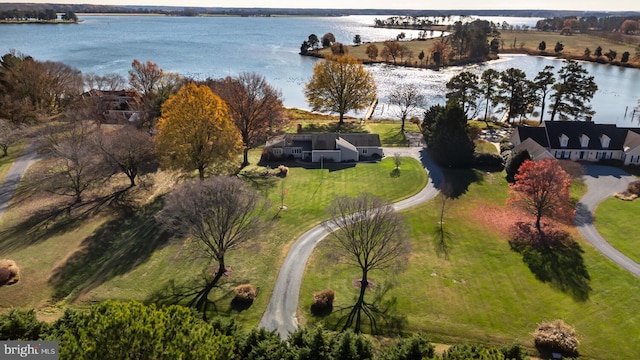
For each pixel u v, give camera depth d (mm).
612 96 123188
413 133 87938
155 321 23109
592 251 46156
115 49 197875
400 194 60281
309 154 73812
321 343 27406
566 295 39219
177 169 62438
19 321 26172
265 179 65125
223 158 60312
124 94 100375
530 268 43344
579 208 55750
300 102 118500
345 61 94438
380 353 30859
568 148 71938
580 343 33406
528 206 51750
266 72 153500
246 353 27094
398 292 39625
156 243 47094
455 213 54875
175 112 56469
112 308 24062
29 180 62656
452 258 45156
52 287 40312
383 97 120938
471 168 69500
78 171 57406
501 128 91750
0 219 52562
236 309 37062
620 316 36344
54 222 52062
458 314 36781
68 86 95250
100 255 45625
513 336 34344
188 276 41562
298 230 50344
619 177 65750
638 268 43125
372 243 39500
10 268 41188
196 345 22719
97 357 20812
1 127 71000
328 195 59781
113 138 59406
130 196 59000
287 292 39531
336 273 42406
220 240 40500
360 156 75250
